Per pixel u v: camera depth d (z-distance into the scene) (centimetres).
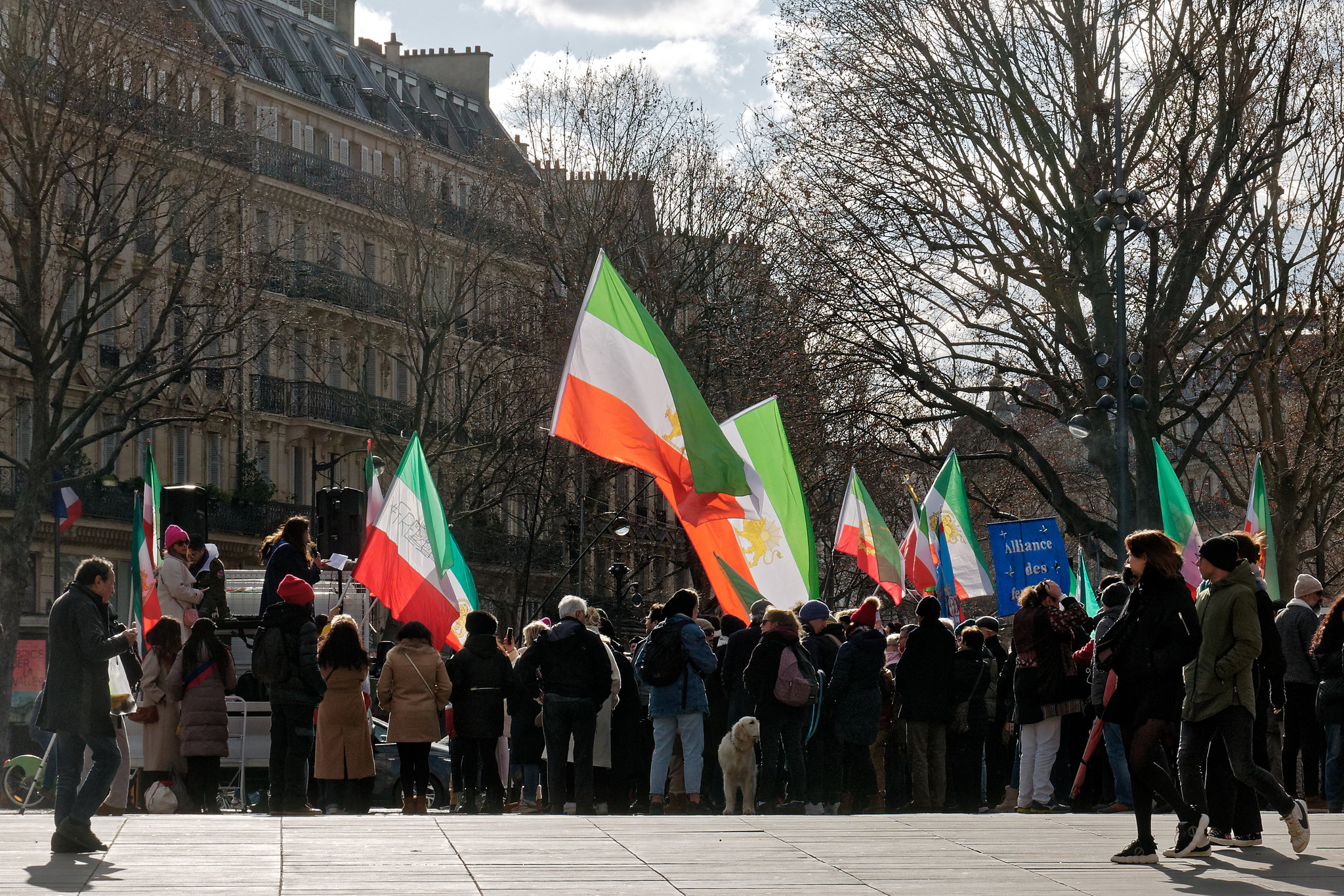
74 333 4003
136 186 5756
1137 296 4284
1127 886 1160
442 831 1443
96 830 1433
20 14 3941
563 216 6197
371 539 2309
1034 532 2728
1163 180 4147
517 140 6944
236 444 6869
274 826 1476
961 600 2880
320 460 7231
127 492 6206
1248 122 4134
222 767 2273
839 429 4406
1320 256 4756
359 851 1288
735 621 2159
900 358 4356
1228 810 1404
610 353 1839
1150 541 1306
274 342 6412
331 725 1898
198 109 4431
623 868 1208
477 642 2009
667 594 8625
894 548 2728
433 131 8700
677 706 1939
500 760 2306
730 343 5488
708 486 1809
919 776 2002
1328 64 4162
